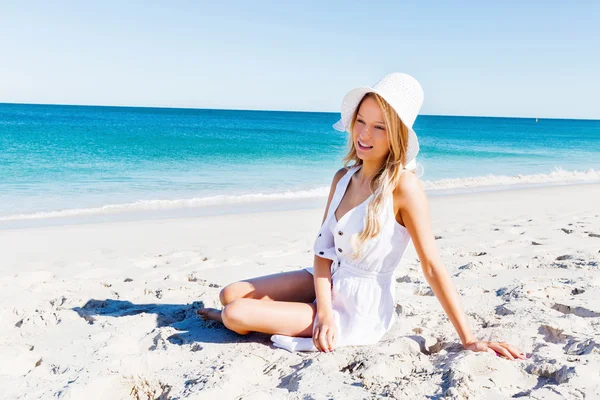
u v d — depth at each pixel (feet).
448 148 113.91
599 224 24.18
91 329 11.64
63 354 10.25
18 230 26.43
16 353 10.29
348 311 9.94
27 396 8.38
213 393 8.01
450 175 63.21
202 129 160.35
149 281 15.71
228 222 28.96
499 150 110.11
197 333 11.00
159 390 8.61
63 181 47.83
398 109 8.63
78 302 13.61
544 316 10.76
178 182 49.49
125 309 13.12
